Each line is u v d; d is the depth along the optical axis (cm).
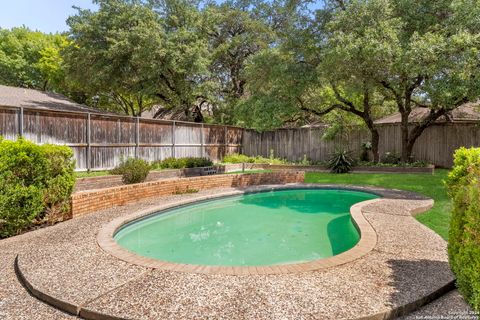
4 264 369
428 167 1169
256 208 798
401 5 1041
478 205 231
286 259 452
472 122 1295
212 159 1556
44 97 1599
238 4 2131
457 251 268
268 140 1753
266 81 1380
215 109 2155
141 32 1573
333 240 540
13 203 482
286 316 245
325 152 1602
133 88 1898
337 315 246
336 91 1332
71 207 579
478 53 827
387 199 723
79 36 1730
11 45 2489
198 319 242
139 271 335
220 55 1995
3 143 497
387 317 251
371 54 907
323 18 1199
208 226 641
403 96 1243
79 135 1014
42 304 280
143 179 899
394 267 341
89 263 358
